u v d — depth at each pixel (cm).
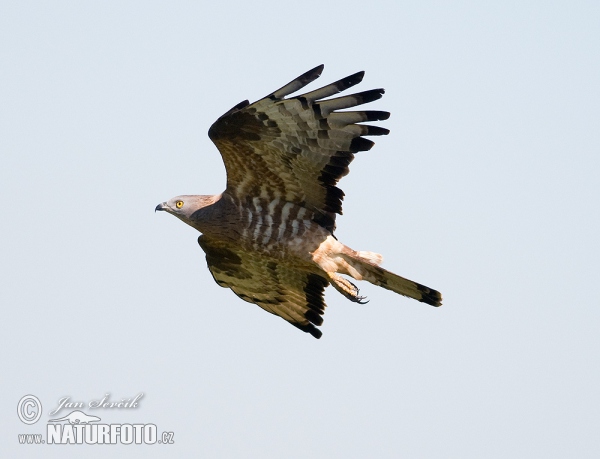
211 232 1625
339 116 1492
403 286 1596
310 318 1819
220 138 1519
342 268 1605
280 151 1534
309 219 1600
